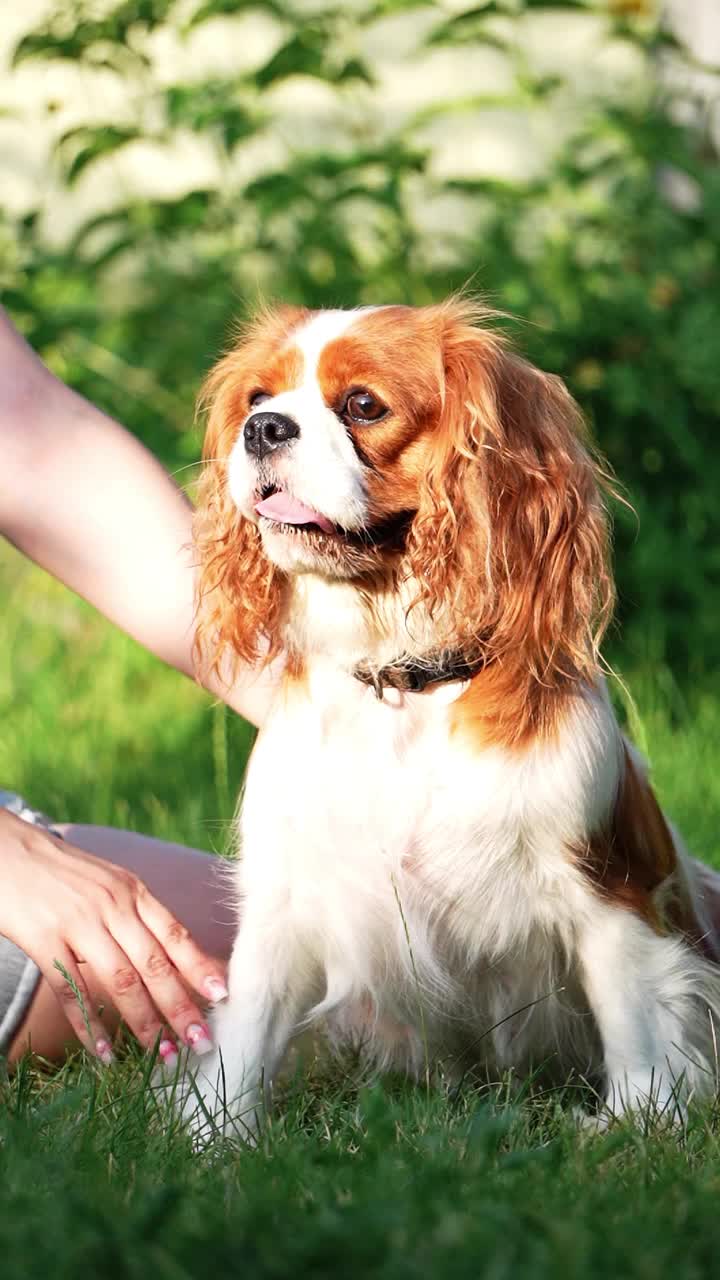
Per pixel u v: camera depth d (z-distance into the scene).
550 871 3.19
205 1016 3.33
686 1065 3.21
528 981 3.38
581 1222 2.18
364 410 3.30
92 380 6.89
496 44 6.57
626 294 6.71
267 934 3.35
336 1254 2.00
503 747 3.18
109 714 6.54
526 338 6.59
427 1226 2.18
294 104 8.63
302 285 6.64
